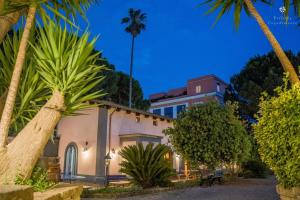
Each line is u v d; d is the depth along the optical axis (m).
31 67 4.48
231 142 13.09
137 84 37.16
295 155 4.17
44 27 4.28
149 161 11.52
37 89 4.43
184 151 13.38
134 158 11.59
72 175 16.02
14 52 4.46
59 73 4.07
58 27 4.42
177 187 11.77
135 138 16.25
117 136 16.67
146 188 11.21
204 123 13.09
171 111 38.56
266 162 4.83
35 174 4.31
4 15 4.07
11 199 2.35
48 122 3.89
